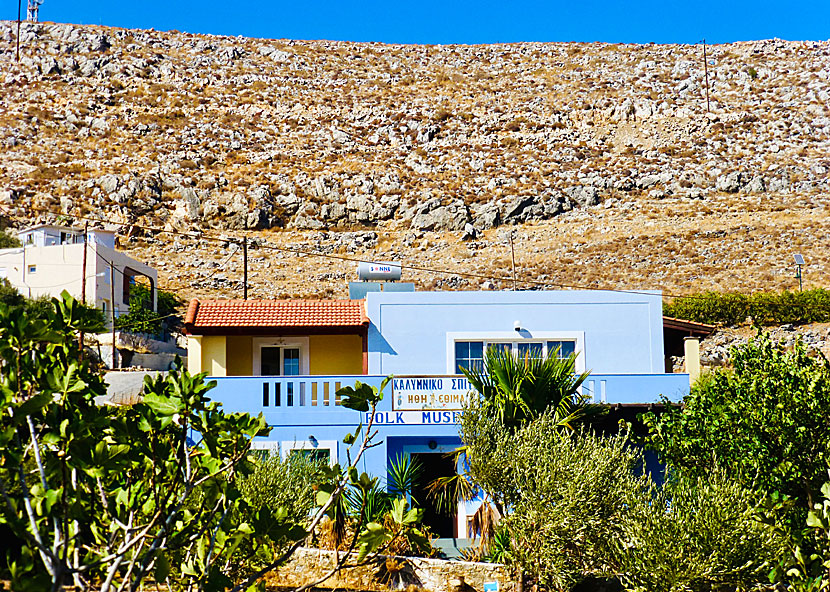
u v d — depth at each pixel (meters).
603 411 35.34
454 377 39.31
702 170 176.00
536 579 29.17
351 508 33.19
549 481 28.12
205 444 15.24
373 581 31.58
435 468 40.16
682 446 26.80
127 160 176.50
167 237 147.75
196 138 193.50
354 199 160.50
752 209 155.00
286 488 31.02
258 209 156.62
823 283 113.25
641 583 25.19
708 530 24.30
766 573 23.75
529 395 33.22
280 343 45.44
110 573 13.33
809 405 24.70
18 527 12.84
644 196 167.25
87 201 153.75
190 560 15.84
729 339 88.38
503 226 155.38
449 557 33.34
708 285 116.38
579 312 44.06
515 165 182.75
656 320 44.12
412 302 44.09
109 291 88.06
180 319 103.19
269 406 39.03
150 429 14.23
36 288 86.00
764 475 24.95
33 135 185.25
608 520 27.30
